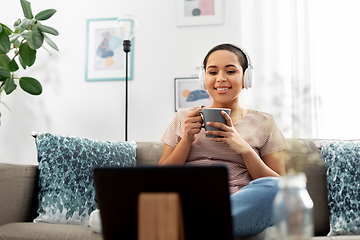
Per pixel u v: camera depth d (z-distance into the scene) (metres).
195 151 1.47
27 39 2.17
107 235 0.69
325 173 1.55
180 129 1.57
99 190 0.69
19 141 2.51
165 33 2.53
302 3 2.39
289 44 2.40
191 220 0.67
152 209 0.63
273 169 1.46
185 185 0.66
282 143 1.49
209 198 0.66
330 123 2.31
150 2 2.57
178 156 1.41
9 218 1.31
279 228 0.62
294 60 2.33
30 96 2.55
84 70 2.55
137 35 2.55
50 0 2.64
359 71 2.33
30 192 1.44
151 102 2.47
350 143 1.54
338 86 2.33
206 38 2.49
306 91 2.26
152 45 2.53
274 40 2.39
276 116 2.29
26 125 2.53
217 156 1.44
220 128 1.30
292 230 0.60
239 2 2.49
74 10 2.62
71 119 2.51
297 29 2.37
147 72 2.51
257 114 1.55
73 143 1.53
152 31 2.54
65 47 2.59
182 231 0.66
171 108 2.45
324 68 2.36
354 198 1.39
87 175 1.47
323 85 2.35
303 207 0.60
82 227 1.24
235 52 1.52
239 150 1.31
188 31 2.51
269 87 2.35
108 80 2.52
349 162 1.46
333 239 1.14
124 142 1.71
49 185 1.43
